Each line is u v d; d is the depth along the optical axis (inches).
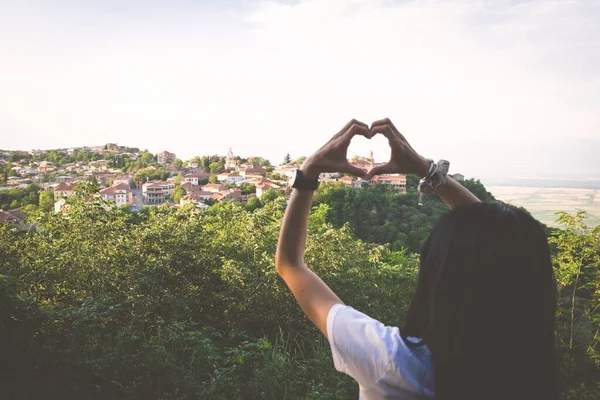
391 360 24.0
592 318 218.1
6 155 5733.3
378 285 316.2
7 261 232.8
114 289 248.2
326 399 165.9
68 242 262.8
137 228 300.0
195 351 185.3
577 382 187.3
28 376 127.7
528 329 22.4
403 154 30.7
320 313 28.0
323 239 325.7
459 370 22.4
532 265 22.8
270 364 183.5
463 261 22.6
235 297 269.0
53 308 181.3
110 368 147.7
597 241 223.8
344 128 30.9
